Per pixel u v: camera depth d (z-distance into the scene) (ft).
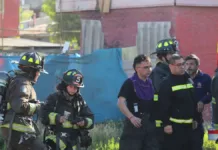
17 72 36.17
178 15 75.46
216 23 77.05
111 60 70.23
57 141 34.96
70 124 35.50
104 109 69.72
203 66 76.69
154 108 39.47
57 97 35.58
